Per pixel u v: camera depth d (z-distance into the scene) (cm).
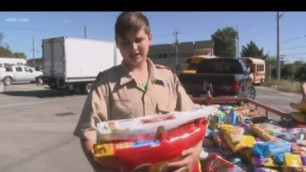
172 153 187
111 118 211
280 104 1869
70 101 1942
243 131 427
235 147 395
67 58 2234
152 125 185
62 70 2245
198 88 1053
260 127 445
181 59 6556
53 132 1036
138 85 211
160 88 217
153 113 212
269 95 2495
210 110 210
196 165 215
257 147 384
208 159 388
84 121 206
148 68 219
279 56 4228
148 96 212
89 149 197
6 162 716
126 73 212
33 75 3525
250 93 1408
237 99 670
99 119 206
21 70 3438
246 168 389
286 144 398
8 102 1894
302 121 488
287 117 516
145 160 184
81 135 203
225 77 1041
